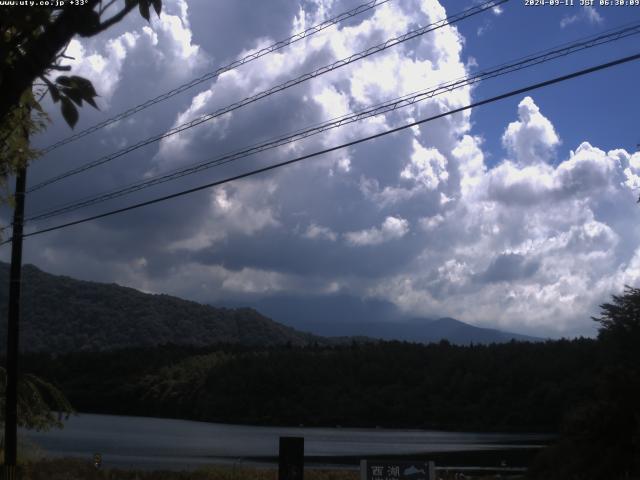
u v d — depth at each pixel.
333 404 141.00
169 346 180.12
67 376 157.50
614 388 25.27
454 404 129.88
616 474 23.61
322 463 58.84
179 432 109.38
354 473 37.53
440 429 125.12
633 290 38.69
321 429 130.12
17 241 23.27
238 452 70.00
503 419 120.81
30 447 33.75
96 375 160.00
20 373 27.47
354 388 143.88
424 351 151.38
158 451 69.62
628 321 37.94
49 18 4.64
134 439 89.19
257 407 143.00
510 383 123.81
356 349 158.88
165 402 150.00
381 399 139.62
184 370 158.50
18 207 23.09
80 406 151.50
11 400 22.73
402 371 145.38
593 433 25.42
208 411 145.50
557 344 126.75
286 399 144.88
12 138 8.17
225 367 153.62
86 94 4.86
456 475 39.16
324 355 157.12
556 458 28.00
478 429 122.62
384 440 101.12
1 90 4.65
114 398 155.88
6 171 9.34
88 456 56.38
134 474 32.69
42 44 4.64
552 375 117.44
